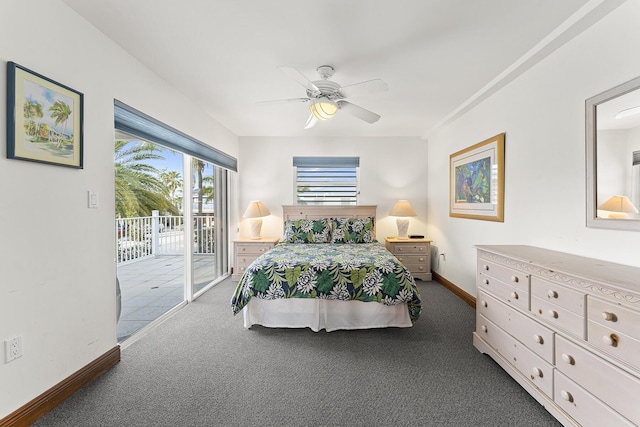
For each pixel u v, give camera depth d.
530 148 2.26
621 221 1.52
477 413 1.53
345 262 2.63
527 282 1.65
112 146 1.99
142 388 1.73
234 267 4.21
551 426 1.43
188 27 1.82
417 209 4.74
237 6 1.62
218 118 3.73
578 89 1.80
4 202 1.33
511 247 2.12
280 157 4.74
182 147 2.95
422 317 2.86
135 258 5.47
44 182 1.51
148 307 3.15
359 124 4.04
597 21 1.66
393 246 4.25
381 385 1.77
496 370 1.93
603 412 1.20
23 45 1.40
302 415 1.52
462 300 3.36
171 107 2.73
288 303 2.59
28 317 1.43
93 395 1.66
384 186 4.74
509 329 1.81
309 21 1.75
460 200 3.45
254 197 4.75
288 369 1.95
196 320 2.78
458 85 2.69
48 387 1.53
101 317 1.89
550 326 1.49
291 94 2.92
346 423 1.46
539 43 1.98
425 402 1.62
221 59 2.22
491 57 2.17
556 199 1.99
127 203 5.68
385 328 2.60
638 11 1.45
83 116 1.73
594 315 1.25
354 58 2.18
